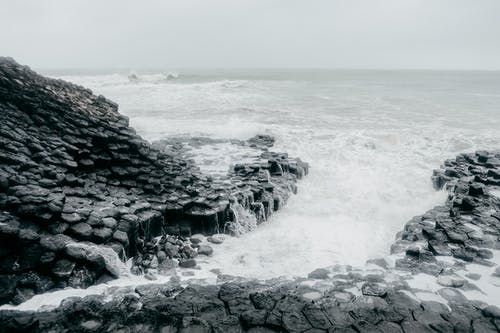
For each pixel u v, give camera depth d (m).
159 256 8.23
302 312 5.33
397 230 10.63
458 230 8.33
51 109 11.74
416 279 6.45
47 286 6.20
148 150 12.21
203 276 7.52
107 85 43.94
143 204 9.24
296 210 11.99
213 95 35.56
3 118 10.36
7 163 8.75
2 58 12.59
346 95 40.84
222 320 5.12
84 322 4.99
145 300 5.60
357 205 12.28
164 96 33.22
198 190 10.67
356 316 5.25
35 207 7.09
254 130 19.92
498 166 13.64
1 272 5.98
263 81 68.56
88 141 11.15
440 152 17.45
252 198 11.06
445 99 38.28
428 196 12.97
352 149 17.38
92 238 7.41
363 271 6.88
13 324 4.78
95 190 9.52
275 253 8.91
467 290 6.05
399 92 47.16
